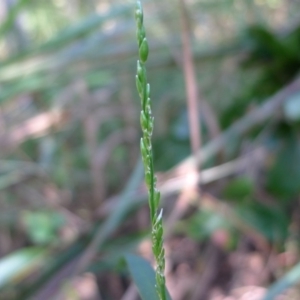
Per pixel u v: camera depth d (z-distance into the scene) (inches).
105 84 20.4
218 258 18.8
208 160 16.4
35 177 18.6
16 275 13.9
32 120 18.7
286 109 14.2
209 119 16.6
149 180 3.2
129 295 13.4
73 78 18.0
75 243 14.5
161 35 23.8
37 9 26.2
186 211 17.9
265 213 15.3
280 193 15.0
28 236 19.4
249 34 17.1
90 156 19.5
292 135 15.5
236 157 17.0
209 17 24.4
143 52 3.1
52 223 15.1
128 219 16.9
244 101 18.0
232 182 14.9
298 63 16.6
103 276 19.7
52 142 20.0
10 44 25.8
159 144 18.9
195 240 17.4
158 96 22.9
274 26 23.2
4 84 16.7
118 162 21.4
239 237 17.0
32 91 17.8
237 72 20.5
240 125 14.8
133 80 20.9
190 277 18.7
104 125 22.4
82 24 15.1
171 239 18.9
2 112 20.5
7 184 17.7
